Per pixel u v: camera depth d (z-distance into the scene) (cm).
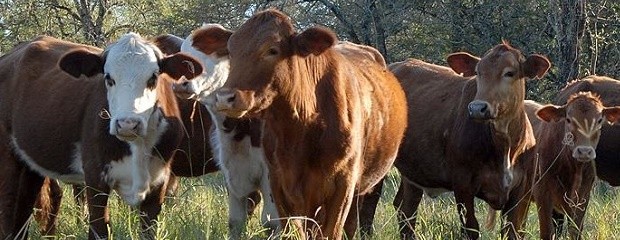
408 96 1325
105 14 3316
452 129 1198
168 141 1061
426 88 1311
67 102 1086
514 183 1158
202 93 1151
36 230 1170
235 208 1134
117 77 995
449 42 2758
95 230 1029
